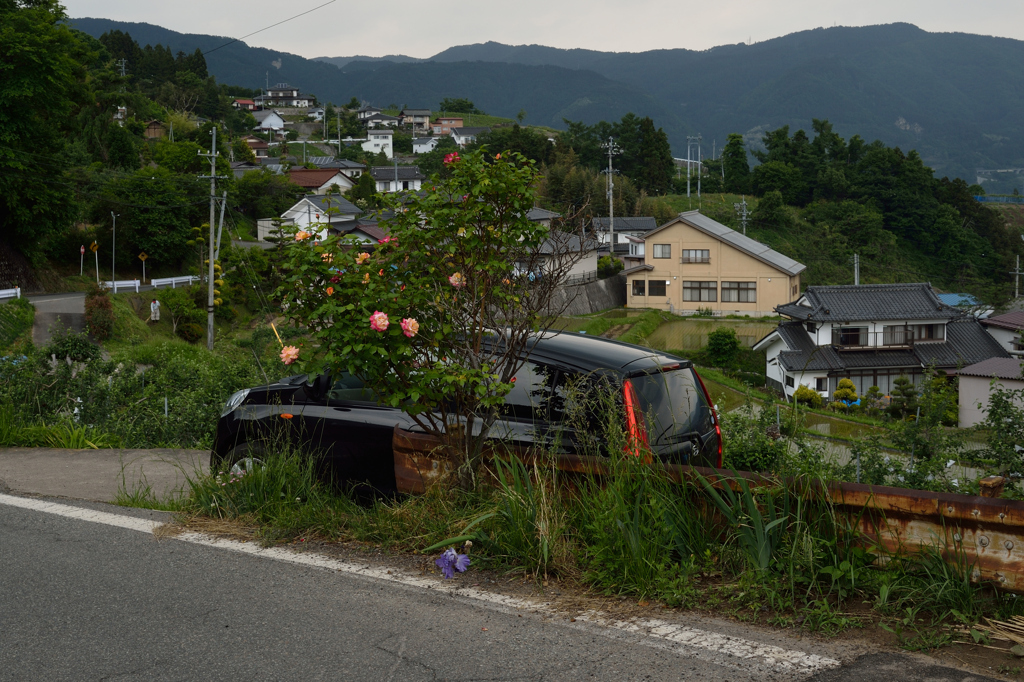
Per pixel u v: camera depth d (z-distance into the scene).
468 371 3.88
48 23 37.38
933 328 36.22
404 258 4.20
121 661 2.89
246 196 70.19
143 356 19.64
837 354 35.16
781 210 79.94
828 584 3.36
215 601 3.45
